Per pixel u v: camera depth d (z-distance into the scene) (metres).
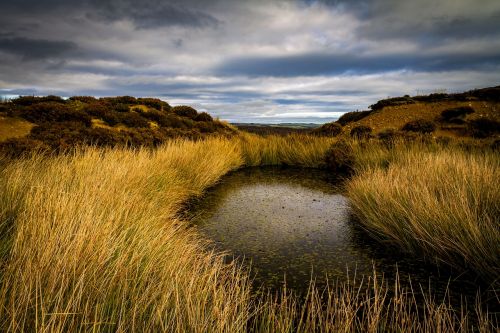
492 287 2.57
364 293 2.74
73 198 2.98
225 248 3.89
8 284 1.51
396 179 4.70
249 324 2.20
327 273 3.19
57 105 14.05
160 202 4.75
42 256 1.68
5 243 2.08
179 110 20.92
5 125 12.15
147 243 2.58
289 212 5.55
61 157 5.54
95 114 15.08
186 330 1.59
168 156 7.09
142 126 15.41
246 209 5.72
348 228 4.64
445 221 3.26
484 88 21.66
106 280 1.75
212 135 14.05
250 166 11.44
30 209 2.52
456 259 3.07
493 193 3.54
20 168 3.86
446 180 4.30
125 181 4.37
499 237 2.72
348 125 22.11
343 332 1.90
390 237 3.80
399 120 19.89
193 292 2.01
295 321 2.27
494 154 7.49
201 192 6.77
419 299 2.60
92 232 2.24
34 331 1.34
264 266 3.37
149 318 1.58
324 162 10.84
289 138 13.62
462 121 17.41
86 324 1.37
